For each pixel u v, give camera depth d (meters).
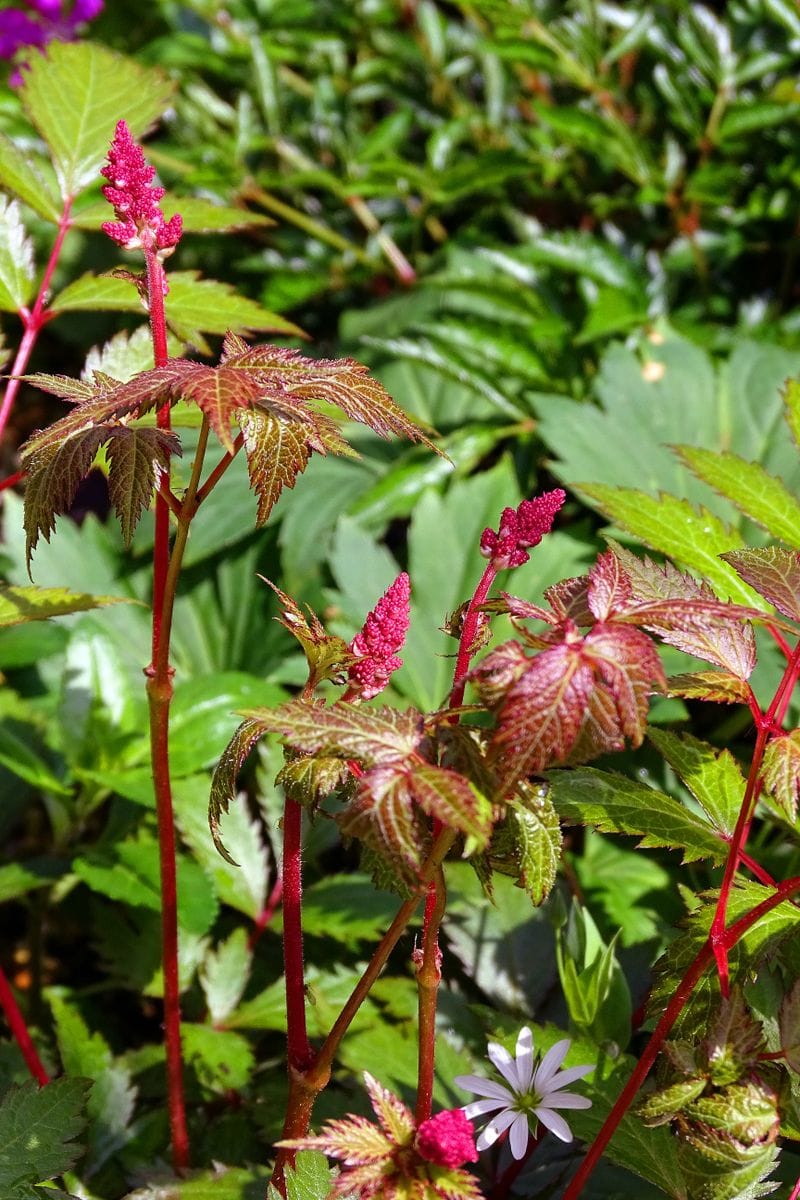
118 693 0.83
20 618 0.69
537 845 0.58
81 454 0.60
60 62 0.76
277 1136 0.72
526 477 1.07
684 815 0.65
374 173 1.18
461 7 1.33
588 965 0.70
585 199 1.23
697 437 1.00
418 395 1.15
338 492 1.06
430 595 0.94
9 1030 0.83
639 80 1.29
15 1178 0.65
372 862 0.60
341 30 1.34
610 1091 0.66
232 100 1.42
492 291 1.11
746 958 0.62
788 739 0.61
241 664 1.00
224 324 0.73
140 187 0.60
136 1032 0.87
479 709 0.56
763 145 1.21
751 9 1.18
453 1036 0.74
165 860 0.66
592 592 0.57
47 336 1.56
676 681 0.62
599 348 1.12
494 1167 0.70
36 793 1.01
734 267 1.25
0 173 0.74
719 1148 0.60
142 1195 0.67
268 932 0.84
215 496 1.06
